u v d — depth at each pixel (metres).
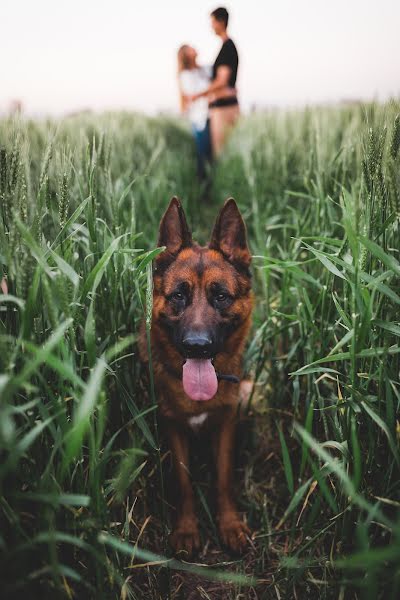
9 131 2.29
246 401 3.32
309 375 2.62
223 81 9.05
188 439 3.14
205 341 2.53
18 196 1.87
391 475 1.95
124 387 2.49
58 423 1.78
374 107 2.80
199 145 9.73
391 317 2.14
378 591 1.76
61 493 1.60
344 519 1.98
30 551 1.65
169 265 2.95
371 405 1.89
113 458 2.36
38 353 1.27
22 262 1.61
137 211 4.24
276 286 4.08
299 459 2.82
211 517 2.56
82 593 1.83
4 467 1.27
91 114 8.58
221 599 2.23
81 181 2.57
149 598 2.17
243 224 2.98
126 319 2.69
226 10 8.71
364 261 1.99
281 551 2.38
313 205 3.33
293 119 6.93
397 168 2.08
